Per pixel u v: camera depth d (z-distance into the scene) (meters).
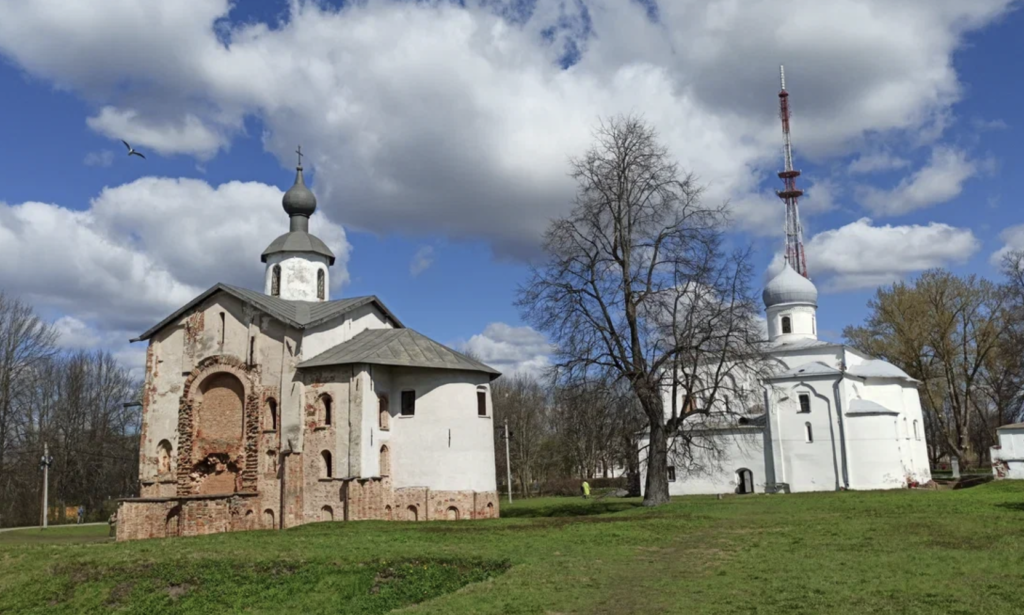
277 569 23.53
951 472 72.56
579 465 81.56
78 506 72.06
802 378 58.38
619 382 37.12
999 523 26.72
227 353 44.12
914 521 27.97
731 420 60.72
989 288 68.25
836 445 56.78
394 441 42.00
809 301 69.50
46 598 24.02
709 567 20.69
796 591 17.14
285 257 50.78
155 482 44.66
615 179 38.97
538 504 54.75
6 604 23.94
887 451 55.50
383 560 23.02
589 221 38.62
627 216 38.69
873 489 53.94
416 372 42.66
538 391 94.19
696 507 37.19
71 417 77.00
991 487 46.97
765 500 42.69
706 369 38.56
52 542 38.47
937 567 19.23
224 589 22.92
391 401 42.44
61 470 71.94
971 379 69.69
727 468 60.12
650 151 39.00
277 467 41.22
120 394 82.81
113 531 43.97
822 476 56.94
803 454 57.69
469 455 42.34
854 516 30.77
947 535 24.50
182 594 23.11
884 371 60.59
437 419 42.12
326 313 43.94
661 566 21.06
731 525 29.11
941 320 67.88
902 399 61.19
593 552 23.36
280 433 41.50
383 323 49.72
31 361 65.38
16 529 55.09
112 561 25.30
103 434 78.50
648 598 17.25
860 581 17.95
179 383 45.22
